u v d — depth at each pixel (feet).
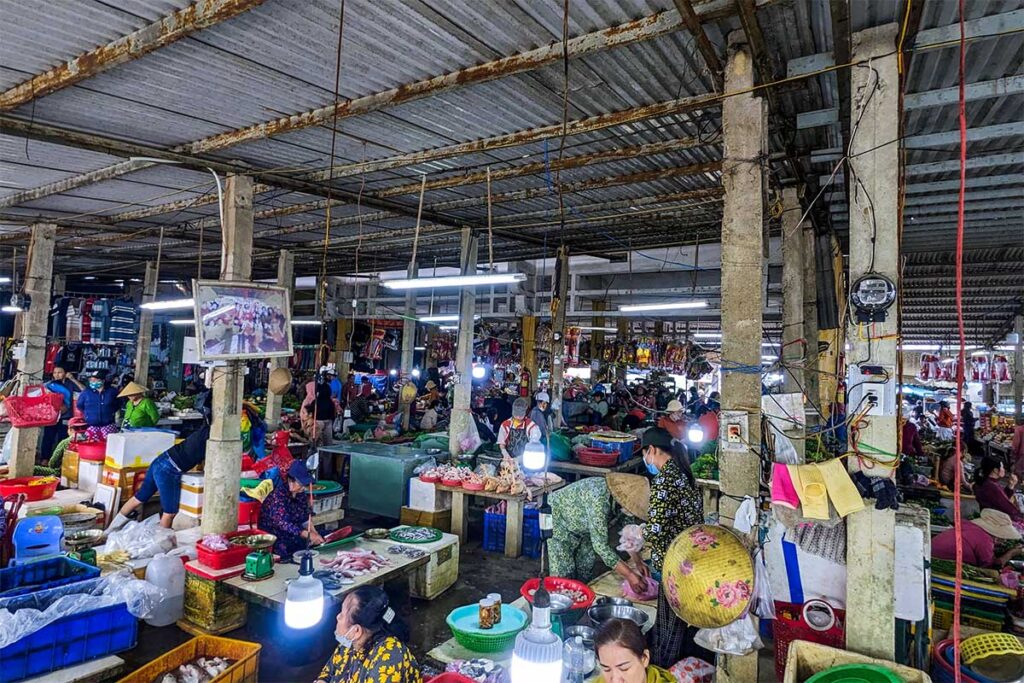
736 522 10.33
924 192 19.79
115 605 12.36
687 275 39.60
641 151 17.43
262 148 18.21
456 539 18.24
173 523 19.21
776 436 10.98
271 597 13.47
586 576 16.16
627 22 11.16
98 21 11.62
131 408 25.99
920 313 45.47
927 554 9.69
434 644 14.57
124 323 40.52
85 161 20.08
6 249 40.01
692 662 11.46
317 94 14.60
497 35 11.73
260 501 18.65
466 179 20.56
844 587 10.21
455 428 27.35
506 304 44.83
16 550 14.10
